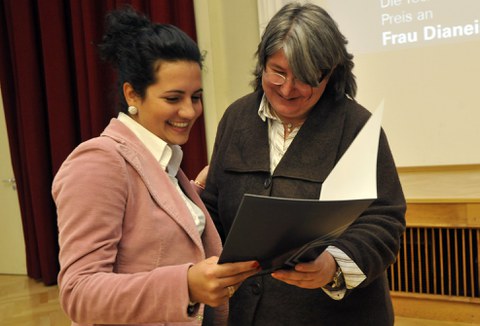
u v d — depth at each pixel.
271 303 1.21
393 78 2.95
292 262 0.90
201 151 3.40
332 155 1.16
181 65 0.94
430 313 2.84
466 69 2.80
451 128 2.88
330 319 1.17
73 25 3.52
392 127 2.99
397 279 2.95
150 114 0.97
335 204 0.76
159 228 0.92
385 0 2.92
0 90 3.91
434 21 2.84
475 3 2.75
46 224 3.81
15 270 4.12
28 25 3.64
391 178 1.14
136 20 0.99
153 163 0.97
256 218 0.71
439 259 2.89
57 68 3.61
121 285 0.82
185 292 0.81
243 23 3.27
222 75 3.34
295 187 1.17
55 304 3.44
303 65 1.03
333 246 1.03
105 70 3.51
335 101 1.21
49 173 3.83
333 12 3.01
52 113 3.67
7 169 4.00
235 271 0.81
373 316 1.18
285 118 1.22
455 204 2.63
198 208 1.11
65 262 0.84
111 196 0.86
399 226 1.12
